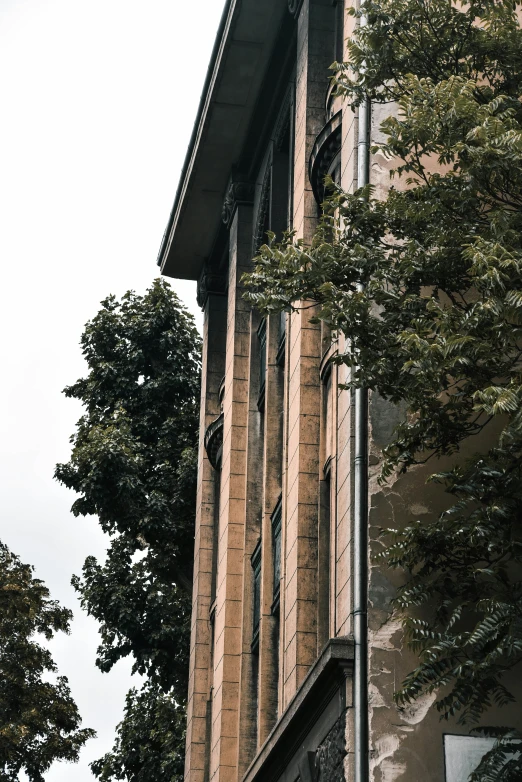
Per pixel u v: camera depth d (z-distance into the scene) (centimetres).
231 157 2955
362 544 1598
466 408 1402
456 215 1405
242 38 2675
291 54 2630
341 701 1549
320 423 2045
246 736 2347
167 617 3709
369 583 1571
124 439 3756
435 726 1507
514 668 1527
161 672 3747
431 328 1343
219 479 3117
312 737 1684
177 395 4047
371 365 1386
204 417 3188
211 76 2808
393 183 1784
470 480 1361
